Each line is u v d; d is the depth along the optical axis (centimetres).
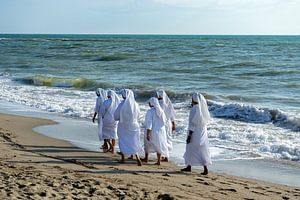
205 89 2928
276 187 952
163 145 1141
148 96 2645
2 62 5512
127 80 3462
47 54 7075
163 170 1072
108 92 1284
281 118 1788
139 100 2575
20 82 3575
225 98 2534
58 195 721
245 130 1609
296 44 10556
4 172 898
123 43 11950
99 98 1309
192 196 826
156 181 945
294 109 2100
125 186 852
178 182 948
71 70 4447
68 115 2005
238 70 4134
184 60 5328
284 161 1207
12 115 1972
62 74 4053
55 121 1827
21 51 8188
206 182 962
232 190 898
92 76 3794
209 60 5225
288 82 3231
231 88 2981
